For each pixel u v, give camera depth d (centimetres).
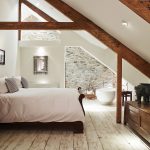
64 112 479
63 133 475
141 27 416
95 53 884
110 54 875
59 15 775
